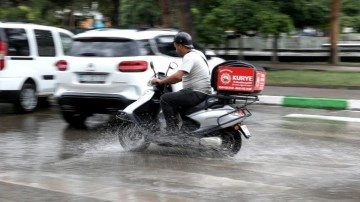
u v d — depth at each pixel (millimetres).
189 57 8547
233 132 8633
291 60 30641
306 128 11508
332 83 18594
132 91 10344
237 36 26281
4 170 7719
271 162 8281
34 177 7309
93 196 6406
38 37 13977
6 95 13000
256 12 22766
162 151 9031
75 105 10805
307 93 16922
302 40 30594
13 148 9273
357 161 8406
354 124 12078
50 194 6477
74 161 8312
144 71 10406
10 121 12344
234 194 6508
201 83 8586
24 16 24547
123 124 9031
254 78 8406
